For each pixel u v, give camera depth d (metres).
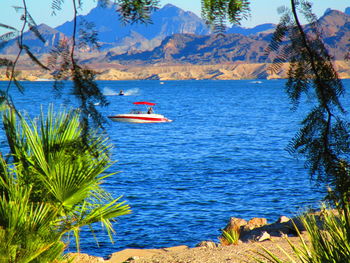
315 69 5.65
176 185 91.44
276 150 139.38
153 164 116.06
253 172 105.44
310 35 5.60
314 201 76.00
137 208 73.56
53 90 5.87
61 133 17.02
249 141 164.12
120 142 163.25
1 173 18.62
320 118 6.05
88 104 6.08
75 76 5.82
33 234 17.05
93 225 63.00
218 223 66.25
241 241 43.81
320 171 6.27
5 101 6.72
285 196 81.00
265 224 51.59
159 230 62.47
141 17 5.45
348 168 6.09
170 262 35.12
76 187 19.06
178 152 138.38
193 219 67.75
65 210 19.94
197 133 191.50
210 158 126.50
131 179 96.81
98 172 19.38
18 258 16.59
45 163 18.17
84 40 5.60
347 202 6.47
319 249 13.77
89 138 6.66
